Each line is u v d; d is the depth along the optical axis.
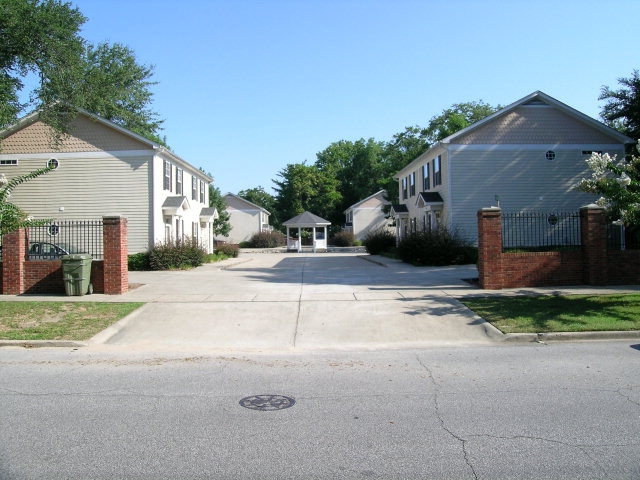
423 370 7.23
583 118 25.61
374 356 8.23
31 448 4.46
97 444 4.55
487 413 5.31
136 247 24.14
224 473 3.98
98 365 7.67
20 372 7.22
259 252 47.62
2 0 17.44
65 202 24.28
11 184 12.62
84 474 3.96
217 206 48.50
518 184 25.80
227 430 4.89
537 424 4.96
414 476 3.92
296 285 15.54
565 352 8.16
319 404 5.68
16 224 12.48
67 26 19.97
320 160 81.94
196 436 4.74
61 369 7.41
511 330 9.39
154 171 24.22
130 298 12.82
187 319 10.80
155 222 24.20
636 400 5.64
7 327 10.04
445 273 18.84
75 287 13.17
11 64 19.61
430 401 5.75
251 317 10.92
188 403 5.73
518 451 4.35
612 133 25.64
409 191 35.75
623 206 11.34
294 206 69.19
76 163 24.33
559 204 25.84
